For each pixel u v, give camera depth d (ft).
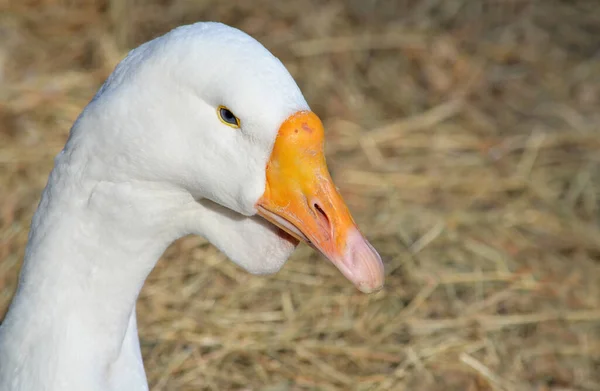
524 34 45.60
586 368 29.89
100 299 16.87
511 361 29.68
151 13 43.34
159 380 27.81
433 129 39.27
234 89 14.42
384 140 38.19
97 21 41.81
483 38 45.16
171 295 30.53
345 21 44.70
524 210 35.42
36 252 16.78
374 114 39.91
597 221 35.24
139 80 15.08
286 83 14.70
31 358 16.89
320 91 40.68
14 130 35.73
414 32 44.65
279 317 30.25
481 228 34.35
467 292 31.81
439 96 41.50
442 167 37.17
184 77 14.73
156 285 30.83
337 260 15.15
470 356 29.55
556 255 33.71
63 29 41.37
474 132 39.37
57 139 35.55
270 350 29.09
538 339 30.60
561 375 29.60
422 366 29.09
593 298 32.09
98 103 15.62
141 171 15.60
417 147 38.14
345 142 37.83
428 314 30.89
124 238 16.39
